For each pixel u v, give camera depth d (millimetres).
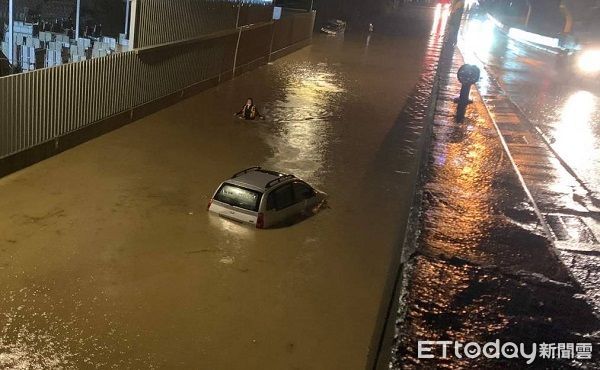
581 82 37094
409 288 5367
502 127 19672
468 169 11672
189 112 27250
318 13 75188
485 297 5270
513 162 13641
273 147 23766
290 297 12656
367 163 23109
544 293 5508
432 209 8375
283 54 49562
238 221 15820
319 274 13773
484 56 47250
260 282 13109
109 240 14172
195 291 12438
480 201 9219
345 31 74562
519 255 6688
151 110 25953
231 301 12227
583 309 5207
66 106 19484
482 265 6121
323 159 22984
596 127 23078
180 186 18141
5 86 16406
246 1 36281
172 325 11188
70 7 32594
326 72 44219
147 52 24547
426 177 10695
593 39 41969
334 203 18453
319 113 30719
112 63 21953
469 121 17969
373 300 12883
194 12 28484
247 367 10227
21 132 17438
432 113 19125
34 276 12328
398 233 15008
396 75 46625
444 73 30953
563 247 7637
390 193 19984
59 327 10766
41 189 16594
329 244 15414
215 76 33406
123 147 21062
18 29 25766
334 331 11555
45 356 9984
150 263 13359
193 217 15961
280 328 11477
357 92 37969
